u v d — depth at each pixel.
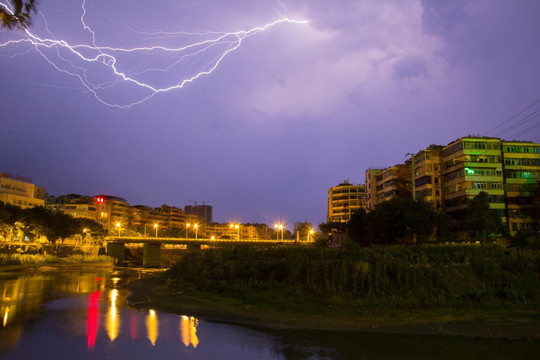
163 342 18.16
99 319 23.28
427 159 84.12
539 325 22.33
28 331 19.77
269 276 31.81
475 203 68.44
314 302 26.98
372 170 108.94
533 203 75.31
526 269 32.62
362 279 28.19
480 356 16.89
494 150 76.94
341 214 146.88
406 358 16.45
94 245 111.94
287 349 17.48
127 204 187.25
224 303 28.14
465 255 34.16
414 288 28.02
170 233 185.50
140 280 48.84
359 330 21.27
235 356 16.30
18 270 66.38
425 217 59.62
